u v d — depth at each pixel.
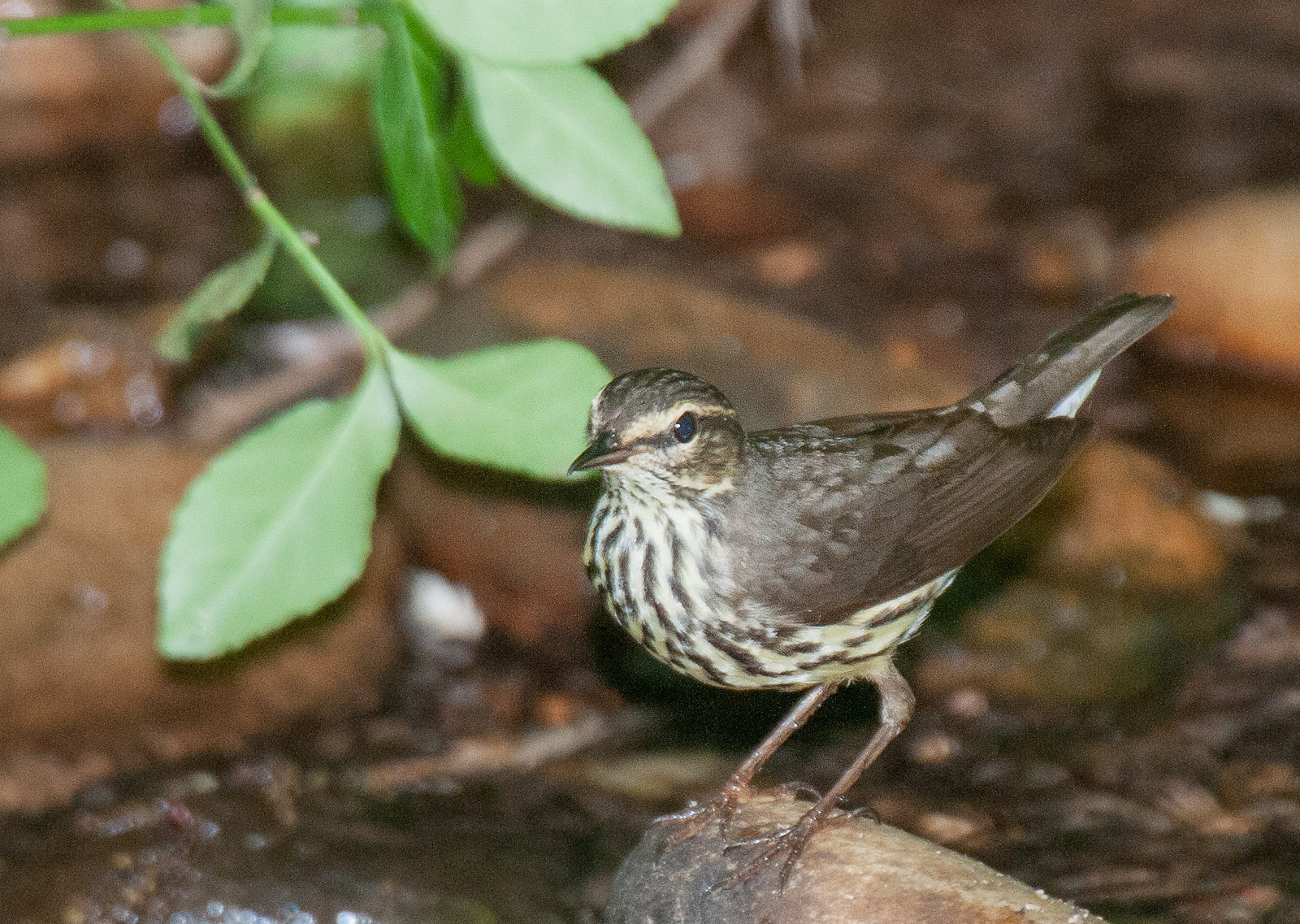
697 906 8.62
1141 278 16.30
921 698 12.07
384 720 12.16
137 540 12.04
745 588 9.14
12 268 16.53
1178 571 12.61
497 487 12.92
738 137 18.92
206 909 10.14
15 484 8.46
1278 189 16.34
